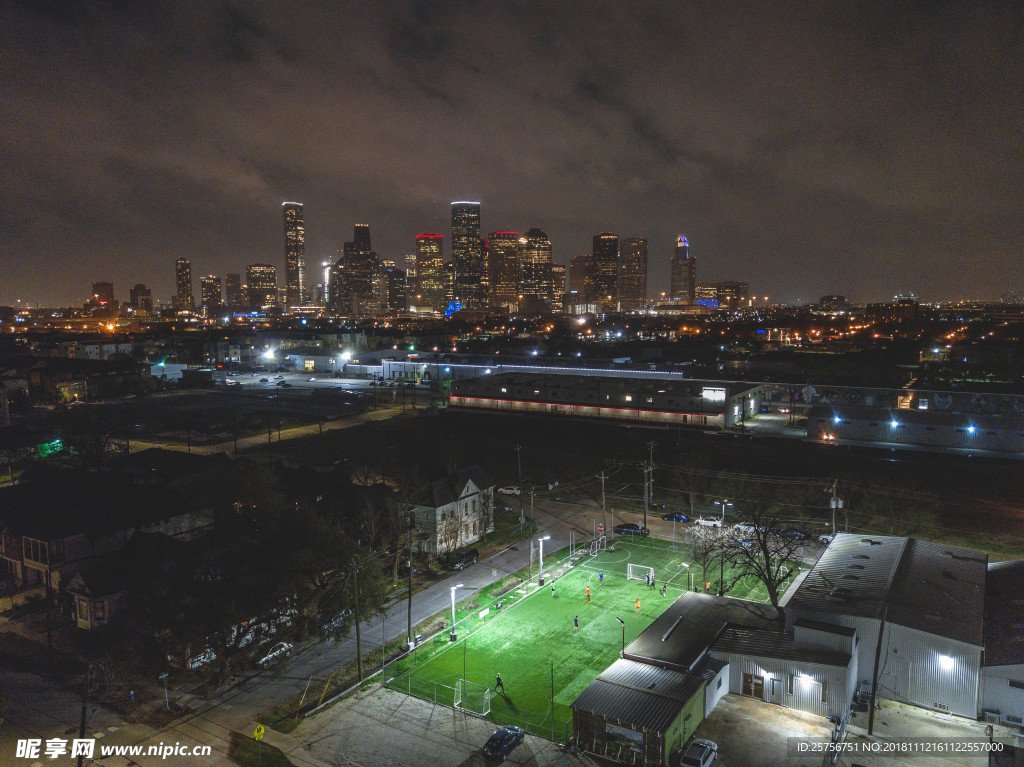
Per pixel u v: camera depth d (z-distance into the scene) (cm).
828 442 11369
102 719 4203
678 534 7462
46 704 4344
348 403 16812
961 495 8425
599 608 5703
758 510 7100
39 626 5347
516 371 18650
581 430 13162
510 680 4638
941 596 4616
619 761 3722
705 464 9669
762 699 4284
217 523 6331
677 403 13125
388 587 6072
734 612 5066
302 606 4988
